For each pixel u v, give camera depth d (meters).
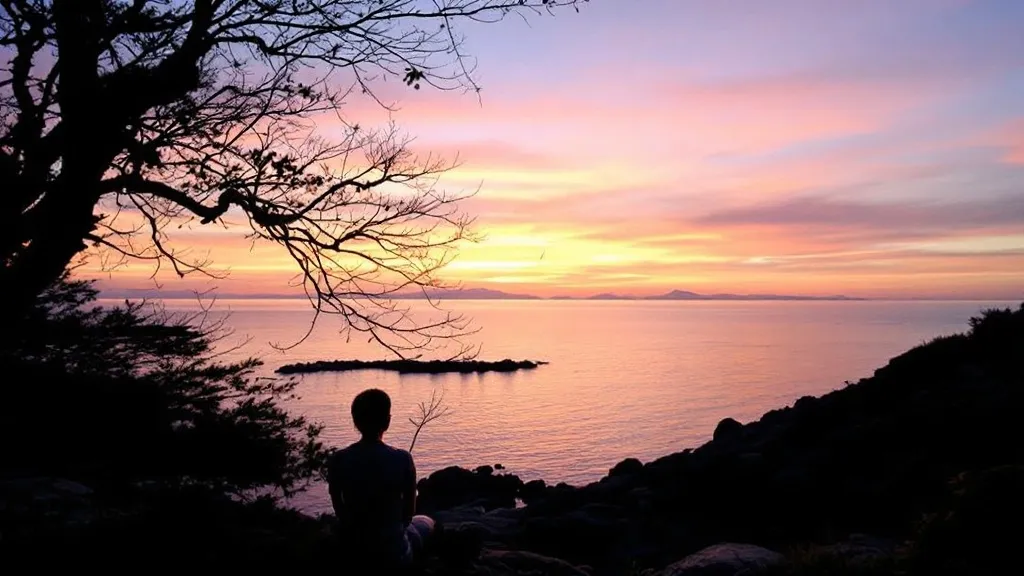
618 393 122.00
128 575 5.57
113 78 7.60
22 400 10.00
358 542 5.46
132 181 7.95
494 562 8.02
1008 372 14.59
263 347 183.62
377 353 197.62
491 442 75.56
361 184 8.70
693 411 100.31
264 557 5.95
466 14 8.12
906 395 15.57
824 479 12.34
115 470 9.94
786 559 6.83
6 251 7.39
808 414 16.55
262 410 12.15
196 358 13.12
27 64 7.81
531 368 166.38
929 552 5.80
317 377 134.62
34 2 7.43
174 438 10.74
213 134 8.31
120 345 12.29
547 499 17.83
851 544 8.01
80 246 7.95
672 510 13.16
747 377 147.75
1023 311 17.05
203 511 6.63
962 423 12.29
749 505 12.25
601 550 11.92
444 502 32.53
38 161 7.48
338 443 61.72
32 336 10.33
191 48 7.77
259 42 8.18
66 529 6.34
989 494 5.89
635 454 69.19
